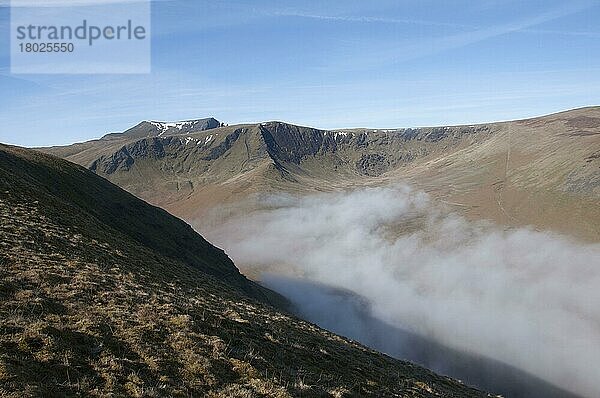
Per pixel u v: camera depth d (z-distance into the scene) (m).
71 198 61.75
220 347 20.53
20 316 18.06
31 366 15.12
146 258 41.75
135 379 16.11
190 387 16.77
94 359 16.80
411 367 33.75
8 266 23.39
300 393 18.66
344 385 21.62
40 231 32.25
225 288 45.69
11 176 47.22
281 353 23.20
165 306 23.94
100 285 24.52
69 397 14.20
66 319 19.14
